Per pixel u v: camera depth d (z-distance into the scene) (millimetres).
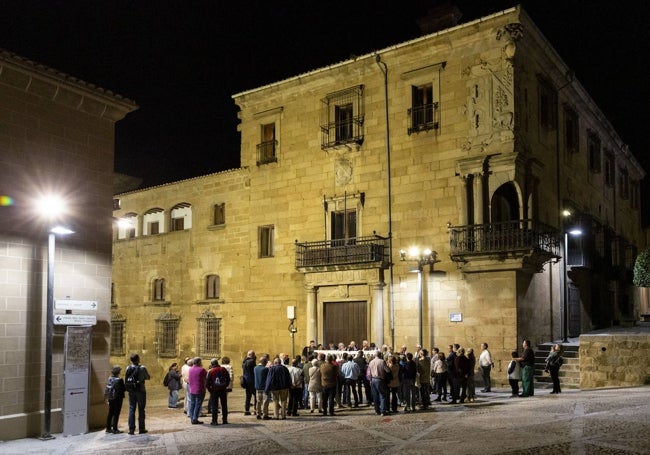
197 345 31203
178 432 14891
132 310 34500
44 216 15484
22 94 15328
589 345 21656
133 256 34906
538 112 25250
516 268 22281
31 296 14961
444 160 24359
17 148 15086
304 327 27328
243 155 30469
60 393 15148
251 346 29000
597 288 32156
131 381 14836
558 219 26703
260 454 11953
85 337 15336
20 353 14562
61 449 13070
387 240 25375
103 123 17344
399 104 25703
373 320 25219
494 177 23125
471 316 23188
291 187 28484
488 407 17391
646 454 10508
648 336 20594
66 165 16188
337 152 27141
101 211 16938
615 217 37031
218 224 31297
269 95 29562
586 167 31625
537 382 22406
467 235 23188
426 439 12836
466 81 24094
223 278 30625
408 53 25453
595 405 16094
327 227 27125
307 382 18609
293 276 27969
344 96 27172
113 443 13625
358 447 12305
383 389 16844
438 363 19422
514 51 23078
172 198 33500
